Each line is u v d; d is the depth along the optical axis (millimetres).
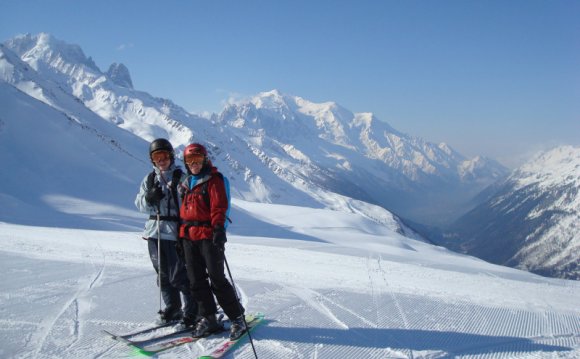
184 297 4613
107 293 5926
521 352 4090
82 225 49875
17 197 67312
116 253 9602
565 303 6352
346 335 4441
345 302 5770
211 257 4180
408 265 10375
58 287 6223
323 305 5586
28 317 4859
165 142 4598
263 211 88562
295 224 78750
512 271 15625
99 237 13383
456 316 5277
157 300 5609
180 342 4121
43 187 75812
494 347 4203
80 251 9773
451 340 4367
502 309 5742
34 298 5637
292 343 4191
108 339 4223
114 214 67500
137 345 4027
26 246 10281
